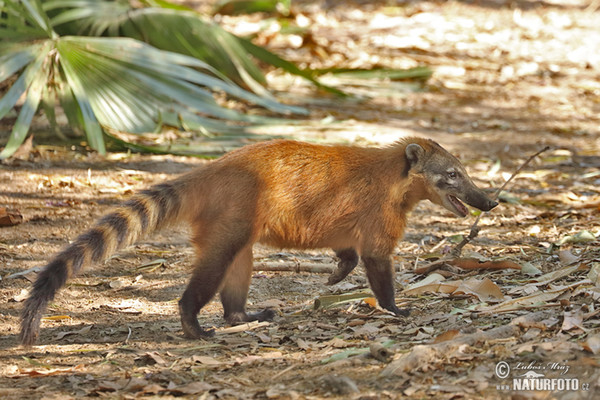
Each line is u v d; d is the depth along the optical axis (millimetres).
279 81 22094
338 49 25109
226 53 18875
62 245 11586
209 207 8750
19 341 8078
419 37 26953
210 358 7906
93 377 7559
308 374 7305
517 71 24016
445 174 9438
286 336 8570
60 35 17844
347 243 9414
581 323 7945
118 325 9227
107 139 16078
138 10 18688
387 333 8500
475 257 10820
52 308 9750
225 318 9328
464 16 29562
